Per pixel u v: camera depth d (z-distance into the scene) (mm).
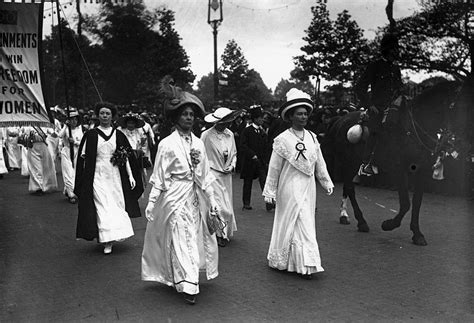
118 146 7176
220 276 5875
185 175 5148
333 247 7055
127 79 20219
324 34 12133
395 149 7367
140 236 7879
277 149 6000
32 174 12078
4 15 7980
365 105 7949
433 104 7070
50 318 4695
